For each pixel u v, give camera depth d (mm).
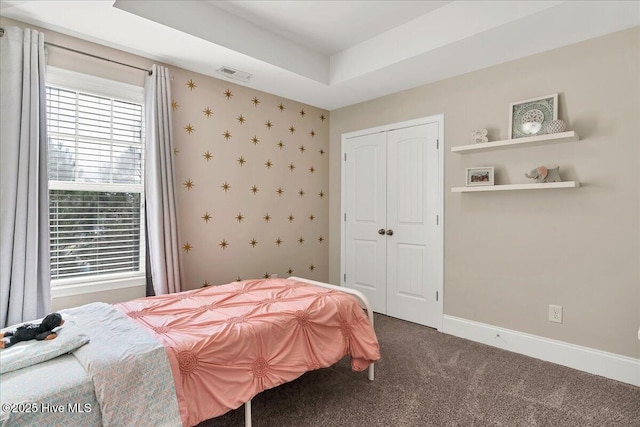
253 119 3279
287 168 3592
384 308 3545
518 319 2627
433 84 3109
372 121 3611
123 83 2496
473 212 2867
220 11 2426
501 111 2688
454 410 1866
